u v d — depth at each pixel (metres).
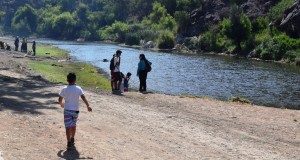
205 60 65.12
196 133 14.66
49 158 10.34
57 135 12.66
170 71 47.41
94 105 18.72
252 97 30.97
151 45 105.94
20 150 10.65
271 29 86.62
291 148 13.43
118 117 16.47
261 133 15.38
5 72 31.31
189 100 22.55
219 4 109.25
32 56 54.75
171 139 13.56
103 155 11.11
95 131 13.76
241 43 85.69
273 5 95.94
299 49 70.69
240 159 11.78
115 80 24.52
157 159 11.22
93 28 171.38
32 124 13.75
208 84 37.41
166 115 17.62
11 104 17.12
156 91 32.28
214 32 94.56
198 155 11.93
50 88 22.91
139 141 13.02
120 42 138.12
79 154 10.93
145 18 152.12
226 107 20.75
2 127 12.80
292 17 81.12
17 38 63.69
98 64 53.66
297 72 49.44
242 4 102.56
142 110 18.47
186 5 130.25
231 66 55.91
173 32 115.69
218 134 14.73
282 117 18.66
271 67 56.03
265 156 12.25
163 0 142.62
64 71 40.16
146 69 25.53
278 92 33.53
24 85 23.55
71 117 11.06
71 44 117.31
